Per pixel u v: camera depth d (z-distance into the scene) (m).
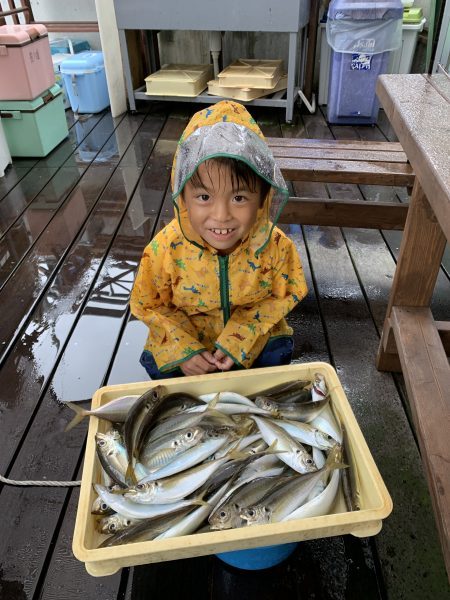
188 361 1.28
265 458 1.07
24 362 1.75
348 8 3.36
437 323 1.50
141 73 4.36
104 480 1.05
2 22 3.77
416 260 1.45
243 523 0.91
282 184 1.14
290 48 3.60
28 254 2.39
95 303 2.04
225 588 1.10
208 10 3.54
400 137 1.19
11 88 3.20
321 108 4.25
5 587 1.11
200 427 1.06
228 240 1.11
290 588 1.10
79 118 4.24
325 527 0.85
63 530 1.22
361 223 2.17
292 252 1.34
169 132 3.85
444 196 0.79
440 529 0.92
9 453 1.42
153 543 0.83
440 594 1.07
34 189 3.03
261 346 1.38
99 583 1.11
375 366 1.69
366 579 1.11
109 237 2.50
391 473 1.33
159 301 1.36
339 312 1.96
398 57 3.82
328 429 1.09
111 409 1.10
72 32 4.48
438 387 1.23
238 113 1.13
